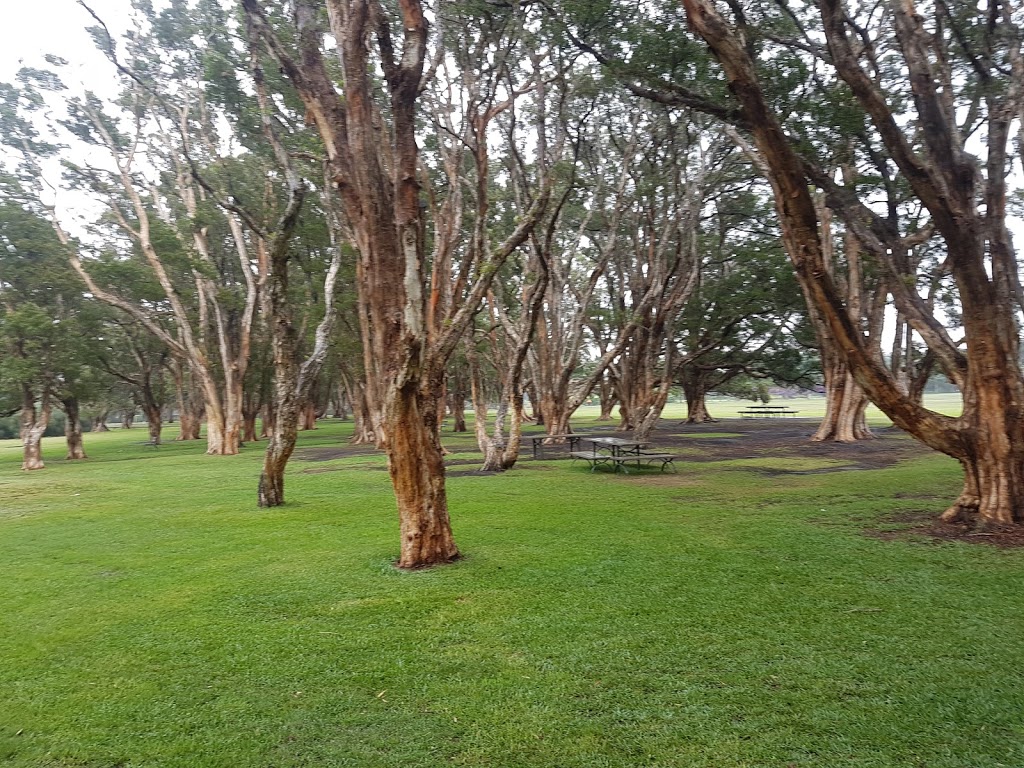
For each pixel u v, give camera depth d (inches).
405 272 285.3
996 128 374.6
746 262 1218.0
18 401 1143.6
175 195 1311.5
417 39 293.3
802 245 338.0
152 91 999.6
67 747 153.1
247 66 751.1
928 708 160.7
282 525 412.5
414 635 214.7
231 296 1154.0
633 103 864.3
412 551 296.8
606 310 1259.8
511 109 658.2
